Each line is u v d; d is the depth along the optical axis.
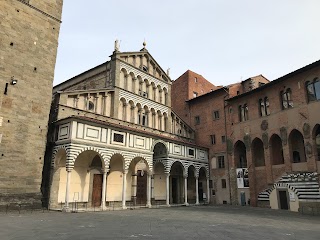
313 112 34.03
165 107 48.47
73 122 29.19
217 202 46.19
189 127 52.25
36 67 30.02
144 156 36.41
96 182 35.03
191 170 50.47
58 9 33.69
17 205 25.69
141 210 31.16
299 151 37.47
